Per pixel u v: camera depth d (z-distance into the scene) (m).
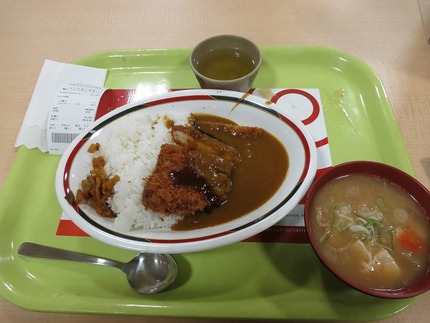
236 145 0.41
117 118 0.41
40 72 0.51
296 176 0.35
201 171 0.38
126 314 0.31
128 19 0.59
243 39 0.45
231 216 0.36
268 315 0.30
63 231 0.38
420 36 0.53
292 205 0.32
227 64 0.47
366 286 0.28
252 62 0.46
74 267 0.35
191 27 0.57
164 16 0.59
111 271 0.35
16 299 0.32
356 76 0.48
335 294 0.32
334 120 0.44
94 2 0.62
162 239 0.32
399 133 0.41
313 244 0.29
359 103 0.46
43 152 0.44
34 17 0.60
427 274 0.28
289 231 0.36
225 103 0.42
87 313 0.31
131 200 0.35
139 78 0.51
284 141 0.39
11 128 0.47
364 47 0.52
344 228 0.31
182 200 0.35
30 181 0.42
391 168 0.32
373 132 0.43
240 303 0.31
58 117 0.44
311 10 0.58
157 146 0.39
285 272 0.34
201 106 0.42
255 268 0.34
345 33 0.54
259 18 0.57
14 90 0.51
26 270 0.35
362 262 0.29
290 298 0.32
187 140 0.40
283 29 0.55
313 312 0.30
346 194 0.33
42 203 0.40
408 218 0.31
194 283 0.34
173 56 0.52
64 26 0.58
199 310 0.31
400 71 0.49
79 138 0.39
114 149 0.38
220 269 0.35
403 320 0.31
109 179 0.36
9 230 0.38
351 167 0.33
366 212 0.32
